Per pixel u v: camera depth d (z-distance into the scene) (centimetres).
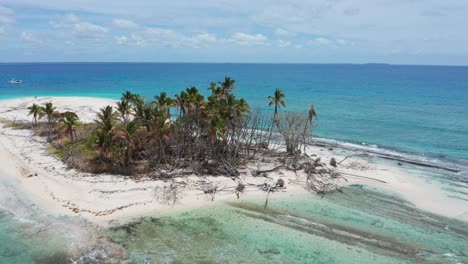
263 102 12825
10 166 5053
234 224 3853
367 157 6544
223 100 5578
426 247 3531
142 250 3266
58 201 4116
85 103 10712
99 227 3625
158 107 5562
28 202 4084
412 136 8212
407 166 6088
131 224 3725
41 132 6862
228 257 3231
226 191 4638
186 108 5769
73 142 5944
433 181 5375
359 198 4706
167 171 4953
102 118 5188
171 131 5338
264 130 8088
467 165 6169
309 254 3347
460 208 4450
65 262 3020
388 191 4966
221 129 5038
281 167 5562
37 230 3512
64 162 5219
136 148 5084
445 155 6775
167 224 3772
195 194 4478
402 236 3731
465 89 19112
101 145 4856
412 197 4772
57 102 10644
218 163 5397
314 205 4425
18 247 3212
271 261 3209
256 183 4922
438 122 9700
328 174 5412
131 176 4800
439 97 15338
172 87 17775
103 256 3136
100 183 4550
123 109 6150
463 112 11281
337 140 7850
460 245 3588
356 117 10425
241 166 5475
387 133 8494
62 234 3456
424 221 4091
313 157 6244
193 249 3328
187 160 5338
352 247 3497
